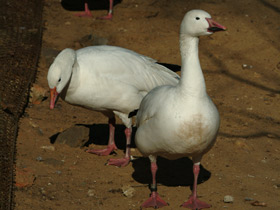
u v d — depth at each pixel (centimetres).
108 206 819
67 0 2030
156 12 1917
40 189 850
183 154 784
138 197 861
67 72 899
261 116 1259
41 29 1666
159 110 758
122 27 1816
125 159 1009
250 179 945
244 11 1942
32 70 1372
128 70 980
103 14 1939
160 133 761
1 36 1556
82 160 1004
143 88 1000
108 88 954
